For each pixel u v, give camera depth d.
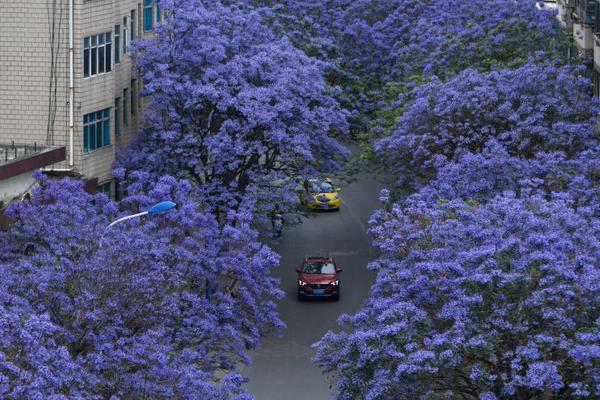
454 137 62.41
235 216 52.88
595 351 35.66
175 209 51.72
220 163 63.88
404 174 64.44
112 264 42.84
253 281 50.53
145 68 67.00
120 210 54.25
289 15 91.00
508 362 37.47
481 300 38.06
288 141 64.38
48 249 45.91
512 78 64.25
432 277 40.22
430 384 38.41
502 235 42.00
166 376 38.72
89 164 64.00
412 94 67.81
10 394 32.41
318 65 70.19
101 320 40.59
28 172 54.16
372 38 91.88
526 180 50.69
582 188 52.44
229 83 65.50
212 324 45.91
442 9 89.06
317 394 54.38
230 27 69.81
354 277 71.56
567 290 37.72
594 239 41.88
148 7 72.88
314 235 79.88
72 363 35.44
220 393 39.34
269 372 56.97
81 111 63.12
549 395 37.62
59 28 62.47
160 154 65.12
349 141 79.25
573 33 88.31
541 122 61.59
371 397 37.75
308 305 67.12
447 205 46.56
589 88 66.75
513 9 83.62
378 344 38.50
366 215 84.75
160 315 42.84
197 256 48.06
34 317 35.12
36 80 62.84
